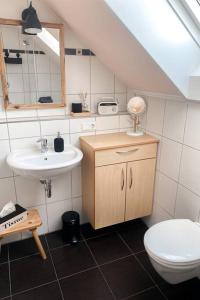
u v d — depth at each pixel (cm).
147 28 132
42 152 186
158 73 155
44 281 169
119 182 195
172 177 188
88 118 204
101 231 223
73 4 144
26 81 184
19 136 185
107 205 198
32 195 204
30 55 181
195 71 153
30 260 188
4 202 196
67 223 202
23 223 180
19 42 175
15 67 179
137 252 197
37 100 192
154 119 203
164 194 201
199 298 157
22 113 192
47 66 188
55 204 216
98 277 172
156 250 138
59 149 187
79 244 206
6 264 184
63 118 195
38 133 190
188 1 131
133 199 208
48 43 183
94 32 160
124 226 230
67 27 189
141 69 167
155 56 140
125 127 223
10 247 202
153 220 222
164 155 195
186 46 145
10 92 182
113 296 158
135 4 125
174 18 136
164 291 162
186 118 167
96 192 190
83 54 201
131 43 141
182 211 182
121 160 190
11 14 170
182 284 167
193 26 140
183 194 179
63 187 214
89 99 215
